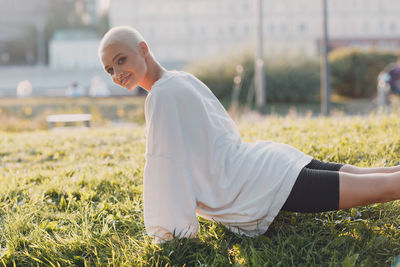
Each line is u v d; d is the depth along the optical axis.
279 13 46.56
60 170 4.74
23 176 4.45
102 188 3.96
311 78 20.72
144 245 2.71
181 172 2.48
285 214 3.01
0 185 4.16
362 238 2.61
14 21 72.75
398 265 2.31
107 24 67.69
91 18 80.38
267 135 5.56
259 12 16.48
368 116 6.96
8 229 3.05
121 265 2.50
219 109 2.70
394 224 2.83
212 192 2.53
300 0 46.31
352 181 2.35
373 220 2.87
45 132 8.09
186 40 48.75
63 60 52.31
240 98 21.16
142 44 2.57
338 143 4.70
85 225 3.02
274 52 22.02
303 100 21.09
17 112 16.45
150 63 2.62
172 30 48.91
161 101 2.47
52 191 3.88
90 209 3.35
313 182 2.39
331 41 46.06
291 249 2.57
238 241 2.74
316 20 46.28
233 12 47.78
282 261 2.41
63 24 74.12
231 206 2.52
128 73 2.56
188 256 2.57
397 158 3.99
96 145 6.10
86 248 2.78
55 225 3.11
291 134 5.54
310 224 2.88
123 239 2.87
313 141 4.88
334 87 22.41
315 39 46.12
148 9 48.97
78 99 20.44
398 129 5.29
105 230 2.96
